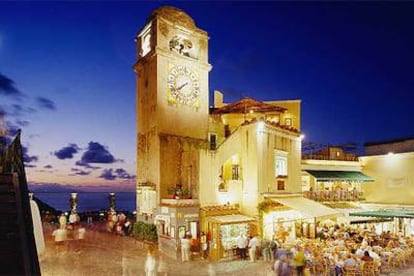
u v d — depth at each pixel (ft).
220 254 76.79
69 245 83.56
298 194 99.76
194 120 101.71
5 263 27.63
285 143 96.94
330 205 110.11
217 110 117.08
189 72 101.81
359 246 73.87
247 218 83.97
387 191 113.09
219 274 62.80
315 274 63.93
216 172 91.45
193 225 81.61
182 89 99.81
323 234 90.12
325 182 117.08
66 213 123.54
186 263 71.26
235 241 80.59
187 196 85.46
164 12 99.81
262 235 84.48
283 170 95.61
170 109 96.94
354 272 59.93
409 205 106.93
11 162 38.22
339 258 63.31
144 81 103.60
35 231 35.50
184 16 103.96
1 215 30.96
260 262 72.95
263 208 85.25
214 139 110.22
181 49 102.06
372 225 106.42
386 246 76.54
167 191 91.76
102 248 81.20
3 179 33.71
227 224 78.89
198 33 105.50
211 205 88.12
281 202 87.56
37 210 36.29
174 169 94.32
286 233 86.58
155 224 88.22
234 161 94.07
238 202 90.53
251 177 88.33
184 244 73.82
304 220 92.17
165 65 97.09
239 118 116.16
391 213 88.94
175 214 79.61
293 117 128.16
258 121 88.28
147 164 98.68
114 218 111.65
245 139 91.04
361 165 120.78
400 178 110.22
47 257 69.87
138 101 108.47
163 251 81.30
